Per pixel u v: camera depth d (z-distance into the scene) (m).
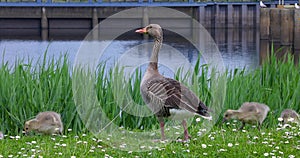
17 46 45.59
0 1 60.44
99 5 60.81
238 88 12.73
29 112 11.84
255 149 9.70
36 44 47.66
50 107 11.87
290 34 44.12
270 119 11.95
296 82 13.31
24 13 60.91
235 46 46.16
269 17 49.88
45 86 12.28
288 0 61.91
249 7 62.12
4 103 11.95
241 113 11.23
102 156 9.44
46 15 61.16
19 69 12.72
